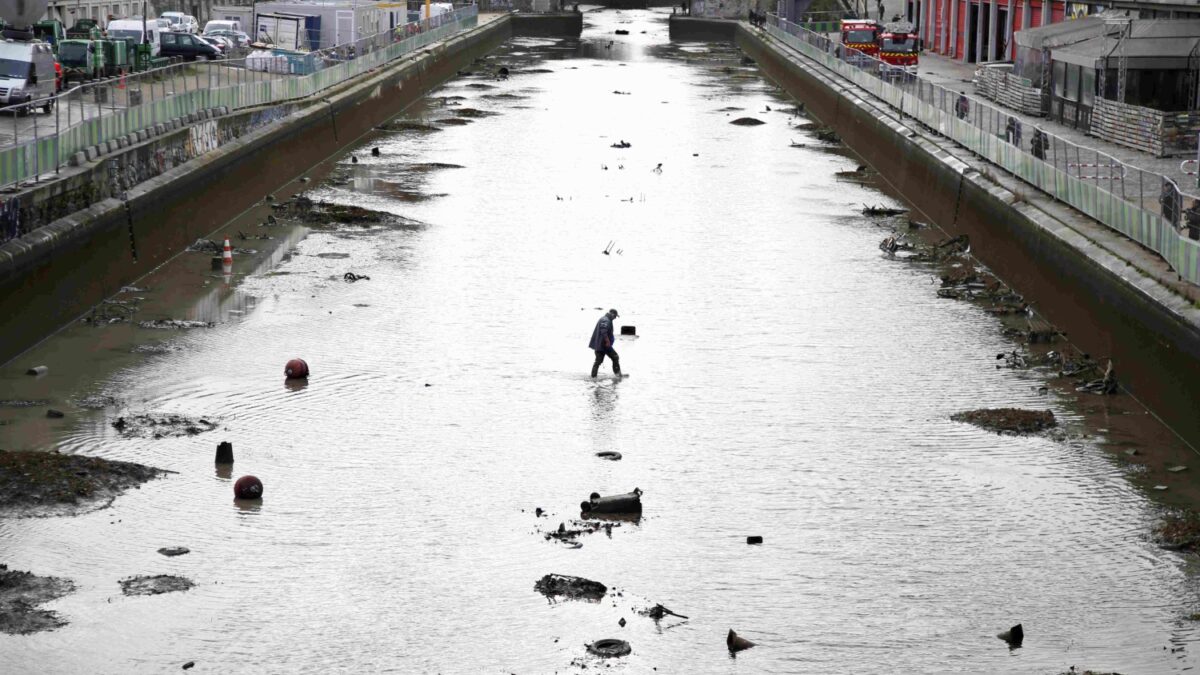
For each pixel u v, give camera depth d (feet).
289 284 187.21
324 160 283.59
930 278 197.88
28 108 189.88
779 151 306.55
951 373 155.94
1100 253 160.15
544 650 96.37
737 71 466.29
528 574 107.34
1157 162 213.87
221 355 157.07
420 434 135.44
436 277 192.95
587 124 338.54
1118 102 235.61
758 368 157.28
